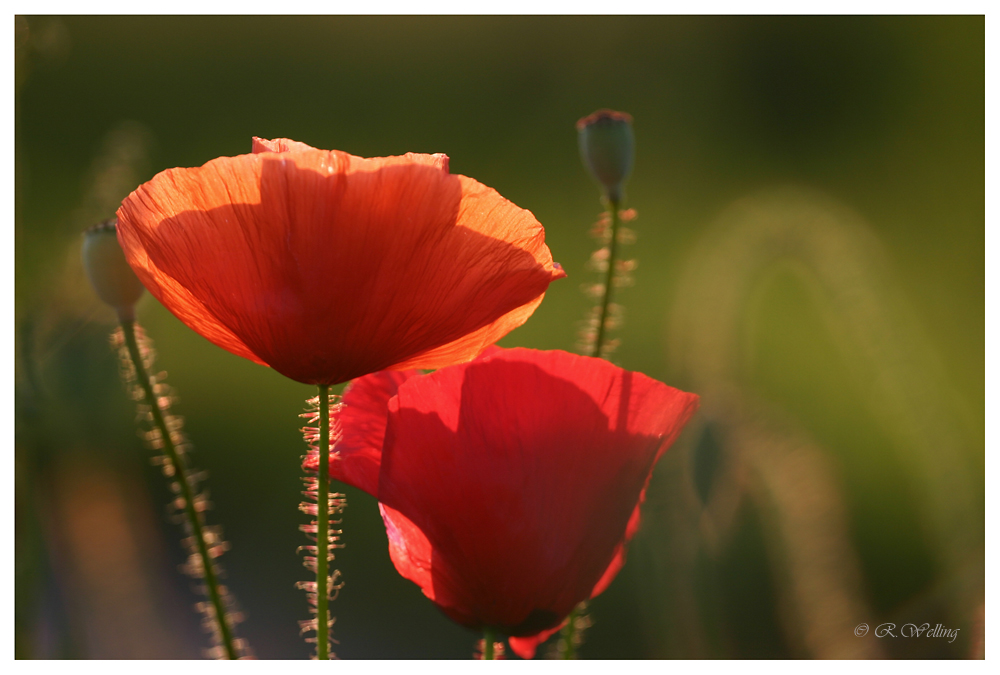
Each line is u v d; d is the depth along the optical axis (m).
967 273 1.63
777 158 2.30
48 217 1.49
